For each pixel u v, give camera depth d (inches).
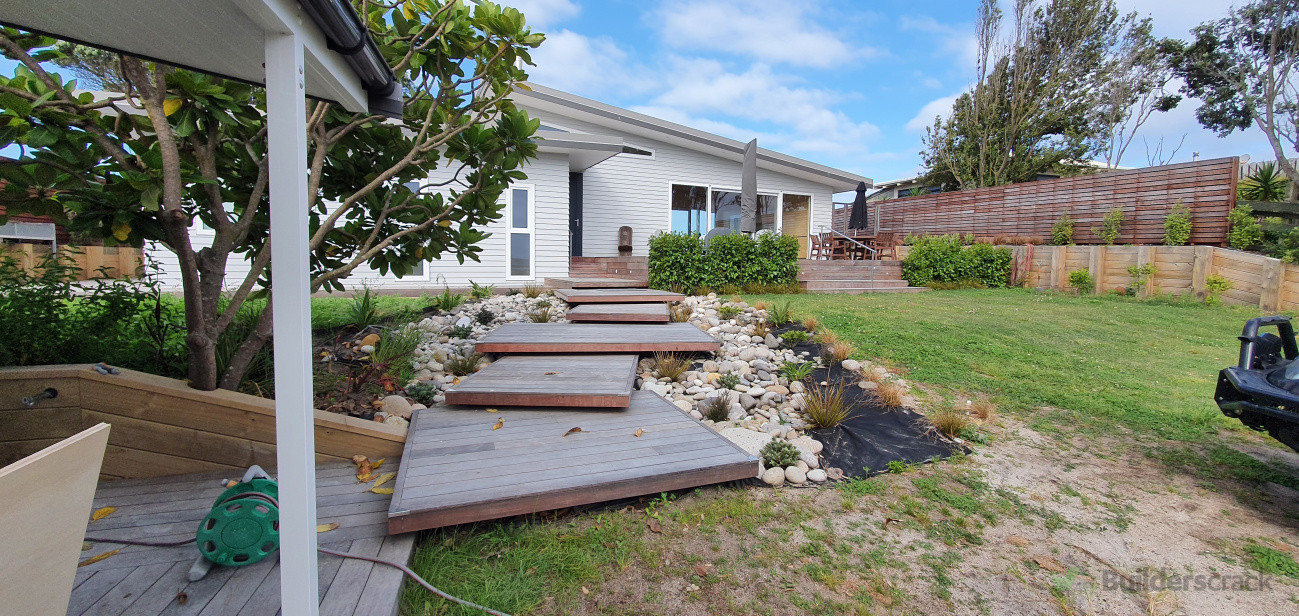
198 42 61.4
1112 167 908.6
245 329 152.9
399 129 145.3
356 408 138.4
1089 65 825.5
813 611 74.5
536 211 386.6
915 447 131.6
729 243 401.4
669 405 147.3
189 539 81.0
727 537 92.2
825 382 178.9
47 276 113.7
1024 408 159.9
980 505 104.5
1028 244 499.2
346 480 103.0
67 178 91.0
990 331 255.1
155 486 98.1
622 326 236.5
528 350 195.9
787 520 98.3
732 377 175.9
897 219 699.4
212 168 106.4
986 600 77.5
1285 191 412.2
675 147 516.1
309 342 54.2
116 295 123.1
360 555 78.2
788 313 264.1
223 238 111.3
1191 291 374.9
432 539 86.7
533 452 110.9
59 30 58.1
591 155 415.8
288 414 53.2
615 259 433.7
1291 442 101.7
